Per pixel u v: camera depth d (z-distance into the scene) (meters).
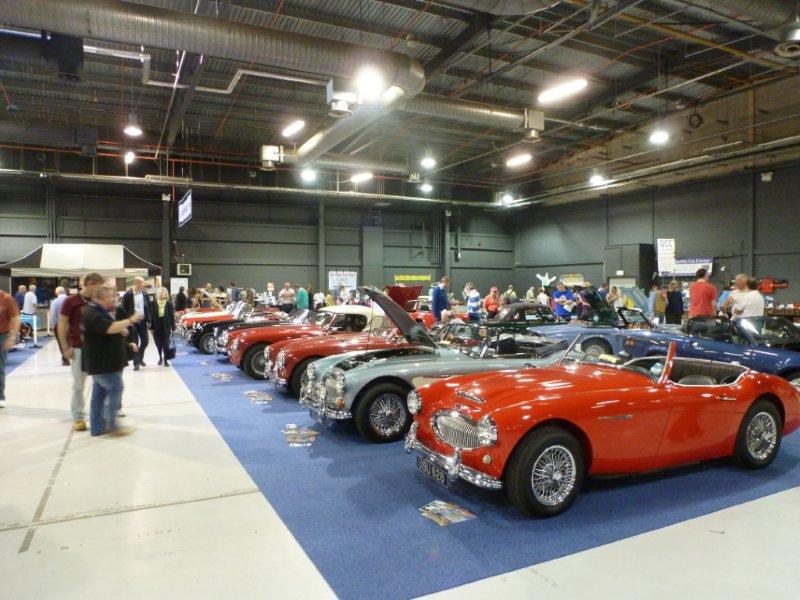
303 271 24.92
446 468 3.94
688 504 4.06
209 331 13.08
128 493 4.32
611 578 3.03
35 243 20.36
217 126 17.92
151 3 10.02
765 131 17.08
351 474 4.75
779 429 4.94
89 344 5.79
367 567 3.17
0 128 13.96
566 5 10.71
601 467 3.98
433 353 6.46
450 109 13.52
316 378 6.08
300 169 19.19
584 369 4.80
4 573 3.13
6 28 8.37
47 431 6.10
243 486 4.46
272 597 2.87
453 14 11.04
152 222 22.17
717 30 11.95
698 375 5.26
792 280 17.03
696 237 19.89
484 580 3.02
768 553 3.31
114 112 16.47
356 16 10.97
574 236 25.19
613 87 14.95
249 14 10.70
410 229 27.25
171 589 2.95
